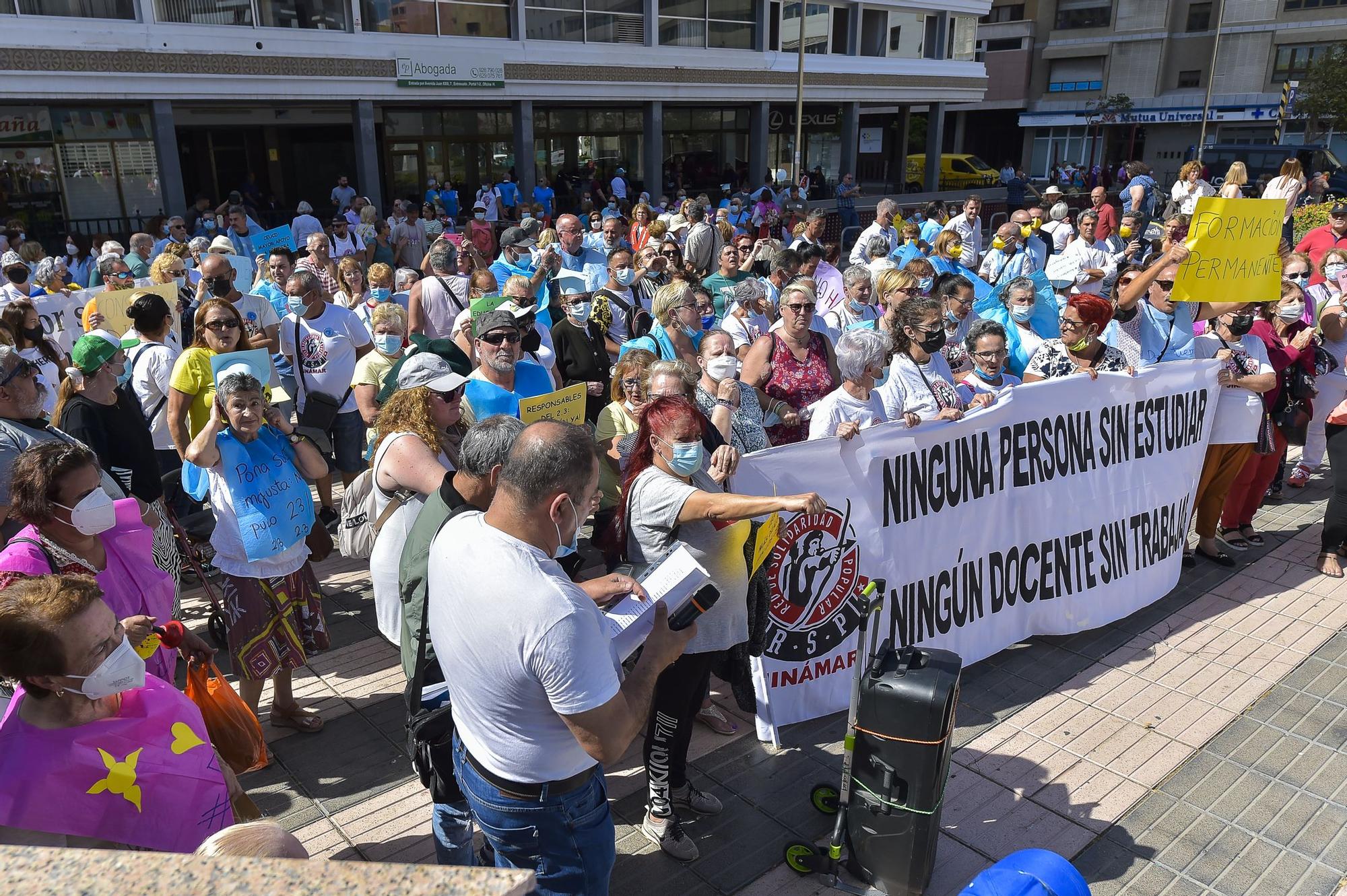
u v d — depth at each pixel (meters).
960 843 3.62
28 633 2.30
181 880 0.95
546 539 2.26
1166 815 3.79
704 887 3.37
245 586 4.02
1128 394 5.21
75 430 4.30
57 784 2.46
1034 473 4.89
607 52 24.14
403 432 3.54
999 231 9.82
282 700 4.27
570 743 2.30
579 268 9.30
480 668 2.22
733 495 3.15
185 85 17.80
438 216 19.38
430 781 2.90
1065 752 4.20
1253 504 6.60
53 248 18.50
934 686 3.13
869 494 4.30
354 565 6.16
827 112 33.84
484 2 21.72
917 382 4.89
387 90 20.52
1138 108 52.00
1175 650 5.12
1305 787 3.97
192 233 17.05
